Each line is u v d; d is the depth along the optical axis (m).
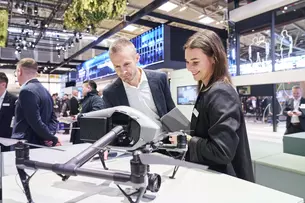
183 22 6.79
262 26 3.82
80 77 12.76
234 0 3.90
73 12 2.60
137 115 0.78
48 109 1.95
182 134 0.87
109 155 1.13
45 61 12.51
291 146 2.24
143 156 0.54
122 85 1.37
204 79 1.01
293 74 2.72
